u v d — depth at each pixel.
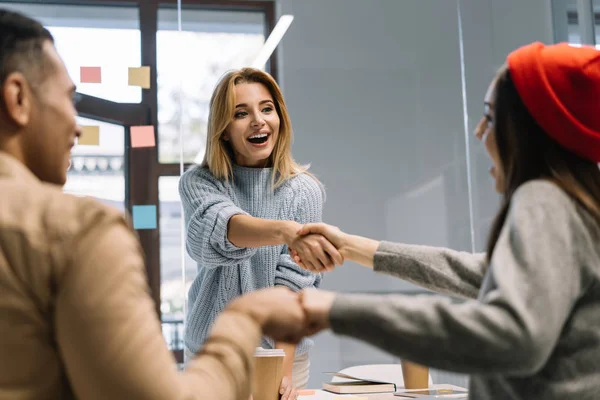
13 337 0.63
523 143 0.85
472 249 3.63
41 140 0.73
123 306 0.64
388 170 3.65
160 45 3.58
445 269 1.12
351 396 1.53
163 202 3.55
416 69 3.70
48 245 0.64
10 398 0.63
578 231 0.78
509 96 0.87
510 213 0.80
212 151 2.01
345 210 3.61
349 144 3.63
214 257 1.87
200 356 0.72
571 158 0.84
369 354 3.36
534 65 0.84
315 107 3.63
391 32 3.71
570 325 0.78
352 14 3.68
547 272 0.73
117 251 0.66
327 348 3.35
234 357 0.72
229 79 2.01
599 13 3.53
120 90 3.53
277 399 1.38
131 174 3.53
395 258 1.16
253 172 2.03
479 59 3.71
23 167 0.71
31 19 0.74
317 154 3.60
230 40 3.60
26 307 0.64
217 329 0.74
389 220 3.63
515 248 0.75
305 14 3.64
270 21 3.63
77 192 3.47
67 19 3.51
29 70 0.72
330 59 3.65
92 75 3.50
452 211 3.66
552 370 0.78
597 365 0.77
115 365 0.62
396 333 0.73
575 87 0.83
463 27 3.73
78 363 0.63
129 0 3.56
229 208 1.87
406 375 1.64
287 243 1.69
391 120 3.68
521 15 3.70
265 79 2.04
